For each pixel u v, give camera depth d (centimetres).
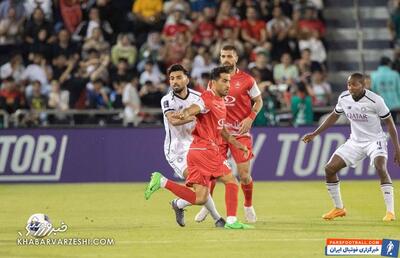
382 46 8219
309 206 4562
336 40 8156
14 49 7244
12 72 7000
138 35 7444
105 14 7450
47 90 6881
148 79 6969
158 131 6166
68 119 6625
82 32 7331
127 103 6650
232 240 3291
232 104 3938
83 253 3023
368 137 4031
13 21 7350
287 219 3988
